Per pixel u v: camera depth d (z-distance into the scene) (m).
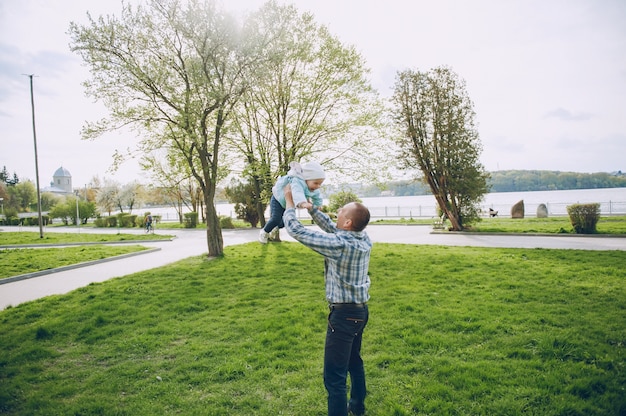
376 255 13.70
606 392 3.81
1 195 72.94
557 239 18.02
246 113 18.61
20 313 7.79
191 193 42.56
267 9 14.62
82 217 54.78
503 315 6.36
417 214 50.62
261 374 4.57
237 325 6.48
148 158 16.08
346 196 25.61
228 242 21.75
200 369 4.81
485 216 37.94
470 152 23.22
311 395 4.05
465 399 3.82
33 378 4.72
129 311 7.60
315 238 3.11
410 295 8.03
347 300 3.20
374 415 3.70
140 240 24.62
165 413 3.82
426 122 24.00
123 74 13.94
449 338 5.46
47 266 13.88
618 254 12.02
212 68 14.51
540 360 4.61
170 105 14.13
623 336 5.26
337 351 3.16
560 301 7.18
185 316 7.24
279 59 15.08
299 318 6.68
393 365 4.67
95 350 5.67
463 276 9.62
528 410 3.58
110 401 4.11
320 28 18.91
